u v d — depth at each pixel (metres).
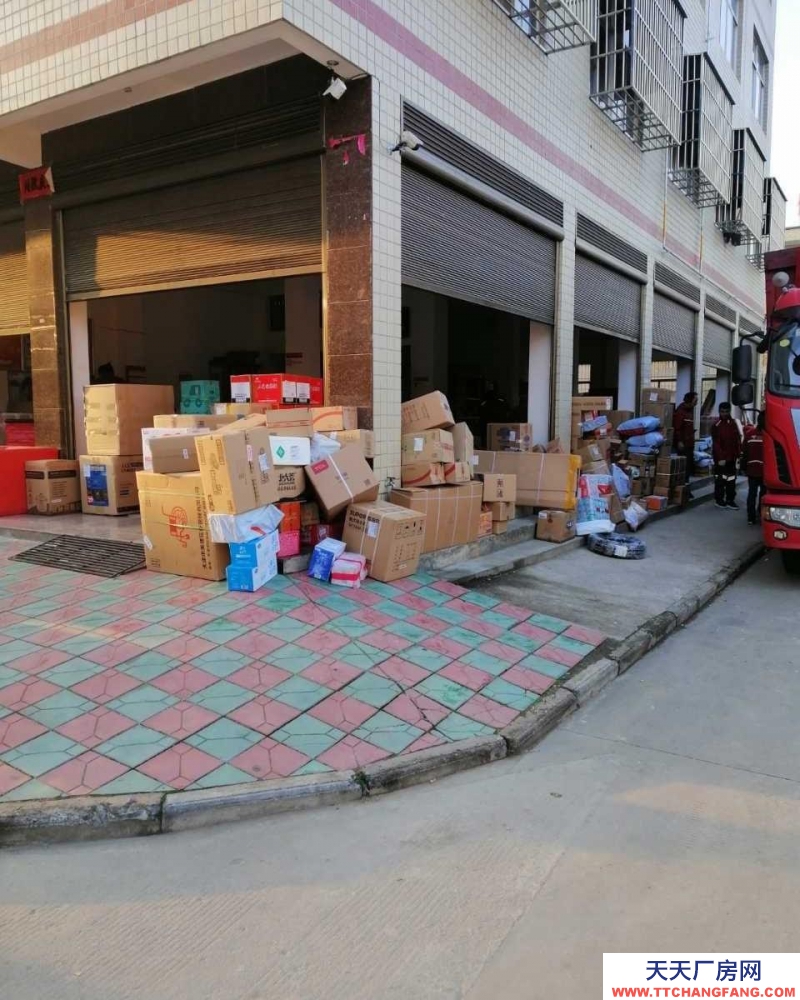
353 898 2.84
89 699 4.17
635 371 13.99
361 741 3.96
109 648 4.77
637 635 5.92
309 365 10.55
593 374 18.22
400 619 5.57
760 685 5.16
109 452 8.27
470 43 8.06
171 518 6.02
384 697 4.43
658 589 7.39
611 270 12.56
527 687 4.77
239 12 5.82
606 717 4.62
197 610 5.37
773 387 7.56
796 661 5.66
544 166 9.82
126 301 11.33
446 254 7.96
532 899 2.81
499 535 8.26
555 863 3.05
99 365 11.01
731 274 20.36
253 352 13.59
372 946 2.56
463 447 7.83
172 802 3.33
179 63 6.39
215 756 3.71
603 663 5.27
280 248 7.25
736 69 18.59
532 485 9.02
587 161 11.20
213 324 12.94
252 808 3.42
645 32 11.52
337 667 4.72
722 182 16.50
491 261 8.87
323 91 6.67
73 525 7.73
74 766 3.57
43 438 9.13
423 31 7.27
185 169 7.61
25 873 3.00
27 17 7.12
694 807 3.50
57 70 6.98
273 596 5.69
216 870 3.03
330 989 2.36
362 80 6.59
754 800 3.56
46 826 3.20
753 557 9.35
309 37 5.89
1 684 4.30
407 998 2.32
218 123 7.33
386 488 7.07
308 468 6.27
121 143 7.97
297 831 3.32
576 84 10.66
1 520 8.04
